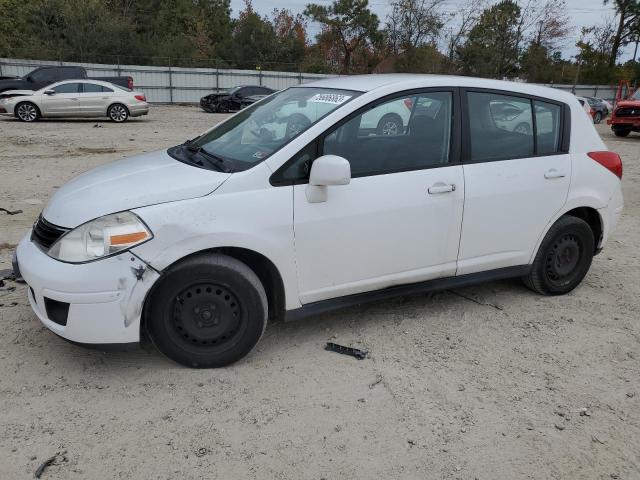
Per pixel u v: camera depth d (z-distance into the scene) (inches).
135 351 142.1
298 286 138.5
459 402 126.2
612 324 168.6
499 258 167.6
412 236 149.5
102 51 1606.8
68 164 417.7
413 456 108.7
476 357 146.3
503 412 123.3
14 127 664.4
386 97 146.1
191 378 131.2
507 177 162.1
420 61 1866.4
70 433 111.1
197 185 127.4
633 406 127.6
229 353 133.8
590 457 110.5
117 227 120.1
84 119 809.5
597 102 1217.4
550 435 116.4
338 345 148.0
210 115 1019.9
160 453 106.6
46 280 120.5
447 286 161.5
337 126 139.1
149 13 2096.5
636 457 111.0
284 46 1973.4
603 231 189.0
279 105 160.9
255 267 139.4
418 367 140.1
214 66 1733.5
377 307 174.6
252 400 124.0
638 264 228.1
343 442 111.7
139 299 122.2
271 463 105.3
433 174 150.5
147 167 144.6
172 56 1748.3
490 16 1879.9
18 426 112.4
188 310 129.3
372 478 102.7
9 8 1614.2
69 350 140.9
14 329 149.8
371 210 141.9
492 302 181.2
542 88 175.0
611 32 2331.4
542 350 151.4
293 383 131.1
